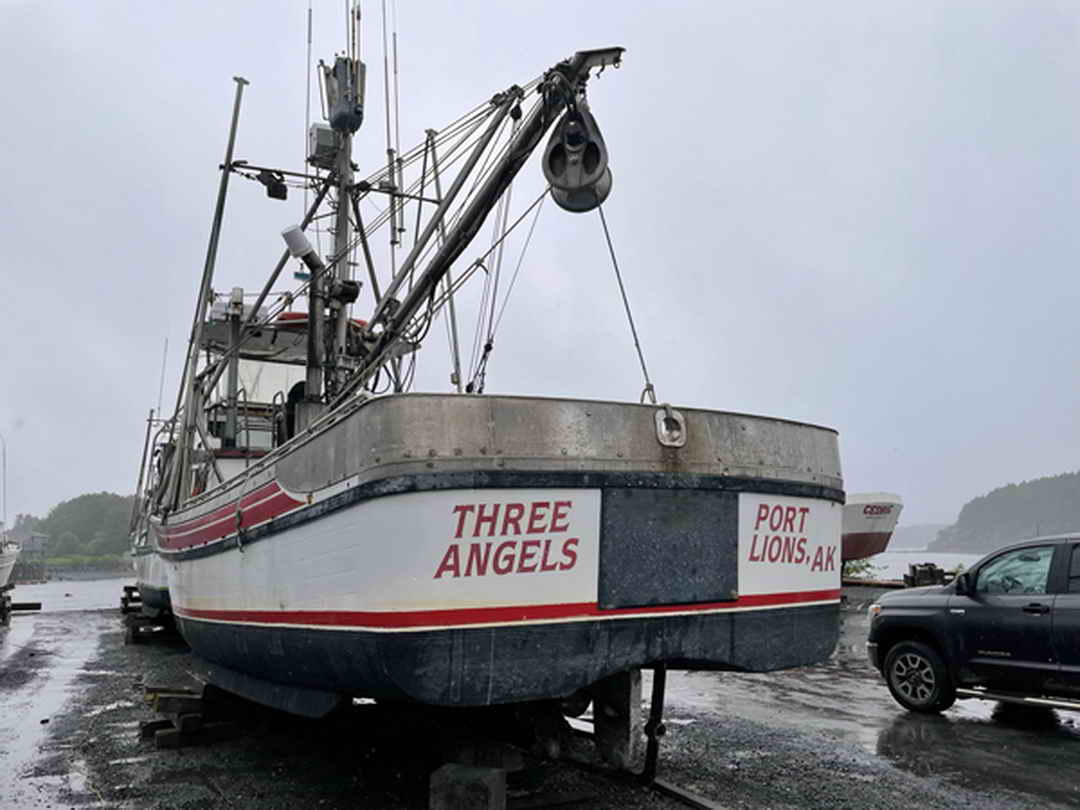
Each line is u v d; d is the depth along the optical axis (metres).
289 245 7.08
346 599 3.89
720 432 4.40
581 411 4.00
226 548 5.56
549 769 5.39
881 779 5.44
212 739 6.18
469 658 3.65
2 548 16.78
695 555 4.24
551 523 3.85
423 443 3.69
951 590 7.66
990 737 6.69
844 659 11.21
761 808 4.81
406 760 5.65
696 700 8.29
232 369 9.01
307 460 4.35
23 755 5.98
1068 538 7.07
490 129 6.09
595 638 3.93
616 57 5.16
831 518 4.98
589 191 5.29
